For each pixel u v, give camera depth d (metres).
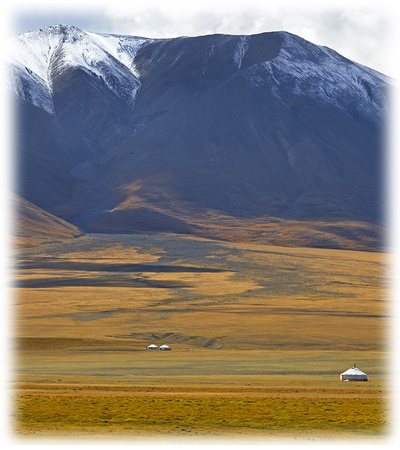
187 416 119.25
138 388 166.88
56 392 153.75
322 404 136.00
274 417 119.31
